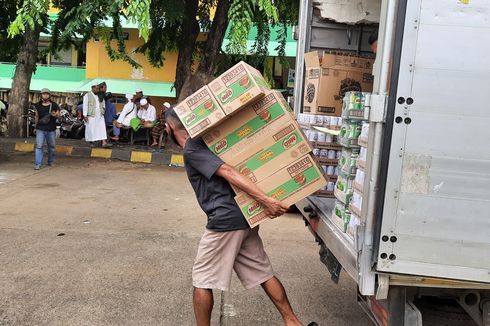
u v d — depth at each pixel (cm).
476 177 216
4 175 870
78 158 1105
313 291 417
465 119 214
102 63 1944
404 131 217
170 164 1089
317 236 357
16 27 834
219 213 285
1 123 1377
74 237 533
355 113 292
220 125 279
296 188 281
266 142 280
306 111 430
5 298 374
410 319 233
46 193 744
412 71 214
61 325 337
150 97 1964
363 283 228
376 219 225
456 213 218
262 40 1188
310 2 464
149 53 1394
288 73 1683
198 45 1291
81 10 891
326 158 379
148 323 346
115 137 1289
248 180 277
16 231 547
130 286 406
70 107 1759
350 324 360
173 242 530
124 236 545
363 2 467
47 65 2097
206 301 294
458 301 245
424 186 218
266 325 352
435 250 220
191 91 1138
